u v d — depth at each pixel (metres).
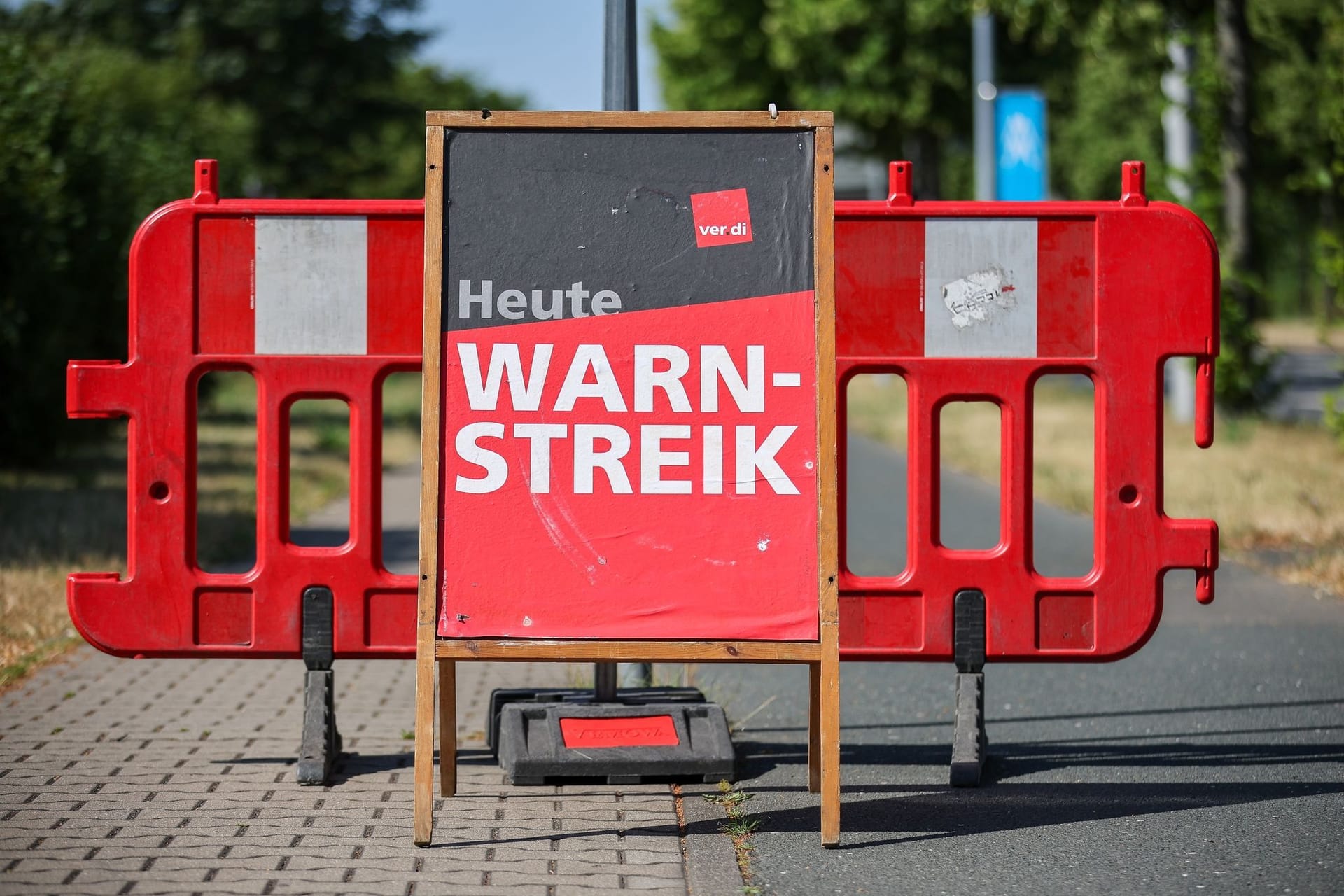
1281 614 12.49
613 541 6.66
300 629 7.59
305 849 6.52
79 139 24.19
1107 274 7.64
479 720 9.02
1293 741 8.70
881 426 35.03
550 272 6.78
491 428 6.69
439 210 6.77
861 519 19.11
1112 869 6.46
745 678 10.47
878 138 52.44
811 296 6.79
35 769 7.74
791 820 7.16
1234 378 27.09
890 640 7.71
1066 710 9.50
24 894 5.91
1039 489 20.92
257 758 8.02
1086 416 32.38
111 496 19.58
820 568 6.64
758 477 6.70
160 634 7.59
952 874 6.40
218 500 19.53
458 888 6.06
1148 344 7.64
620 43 8.85
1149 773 8.05
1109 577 7.66
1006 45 48.38
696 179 6.83
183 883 6.07
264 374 7.58
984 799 7.54
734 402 6.73
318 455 27.28
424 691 6.58
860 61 48.69
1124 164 7.70
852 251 7.66
